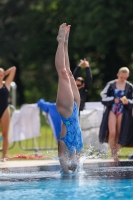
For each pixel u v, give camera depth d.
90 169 13.91
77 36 51.00
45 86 70.12
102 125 18.34
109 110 18.28
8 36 60.22
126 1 48.53
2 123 19.38
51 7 59.09
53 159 19.36
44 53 61.31
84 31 50.12
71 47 58.28
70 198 9.54
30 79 72.81
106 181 11.59
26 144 24.48
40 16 59.31
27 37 60.38
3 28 60.00
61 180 11.87
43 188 10.77
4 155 19.55
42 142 26.81
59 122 20.30
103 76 61.41
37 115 22.12
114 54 57.06
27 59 63.09
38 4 60.47
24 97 75.06
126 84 18.44
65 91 12.79
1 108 19.23
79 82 18.58
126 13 48.47
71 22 55.84
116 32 49.41
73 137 12.91
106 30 48.59
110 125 18.08
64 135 12.95
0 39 60.19
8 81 19.44
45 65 65.44
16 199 9.54
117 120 18.23
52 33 60.00
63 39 12.91
